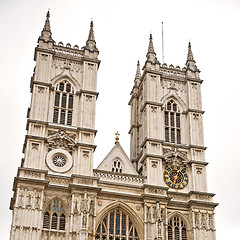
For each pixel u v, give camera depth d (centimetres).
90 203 7306
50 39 8756
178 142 8531
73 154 7788
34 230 6856
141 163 8431
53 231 7050
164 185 7975
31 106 7919
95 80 8562
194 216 7669
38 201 7069
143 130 8738
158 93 8750
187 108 8831
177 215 7750
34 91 8075
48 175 7419
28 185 7156
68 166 7644
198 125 8662
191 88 9012
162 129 8400
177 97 8912
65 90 8400
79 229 7006
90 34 9162
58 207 7269
